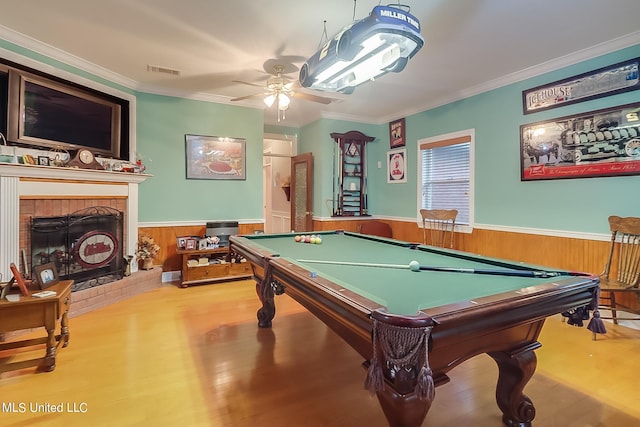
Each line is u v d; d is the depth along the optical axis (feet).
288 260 6.48
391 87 13.60
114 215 12.16
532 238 11.84
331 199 18.34
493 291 4.66
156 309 10.94
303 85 8.42
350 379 6.84
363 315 3.78
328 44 6.98
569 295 4.62
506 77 12.30
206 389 6.43
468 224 14.19
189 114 14.64
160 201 14.21
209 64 11.34
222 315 10.46
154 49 10.25
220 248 14.23
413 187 16.94
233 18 8.49
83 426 5.35
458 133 14.44
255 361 7.56
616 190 9.70
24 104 9.62
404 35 5.90
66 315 8.18
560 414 5.75
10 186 8.86
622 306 9.52
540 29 8.89
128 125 13.14
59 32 9.26
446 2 7.66
